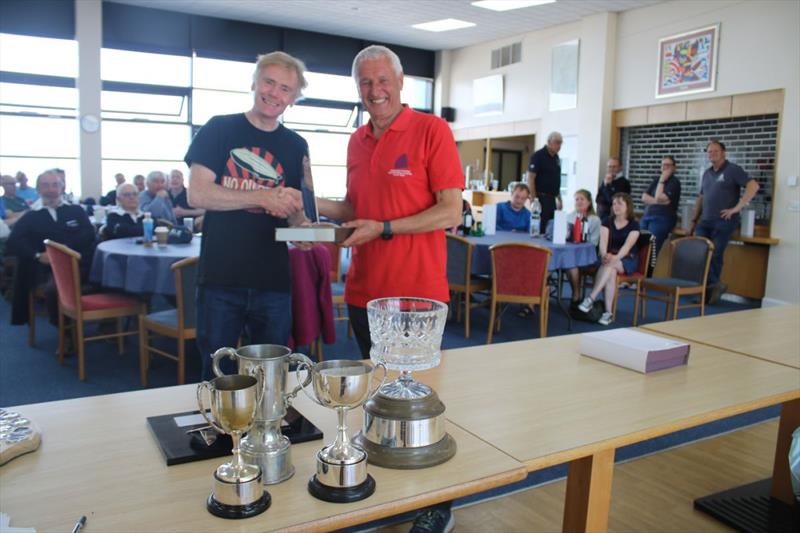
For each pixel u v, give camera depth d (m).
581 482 1.35
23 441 1.04
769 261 6.29
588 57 8.16
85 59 8.21
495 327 5.23
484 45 10.19
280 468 0.97
